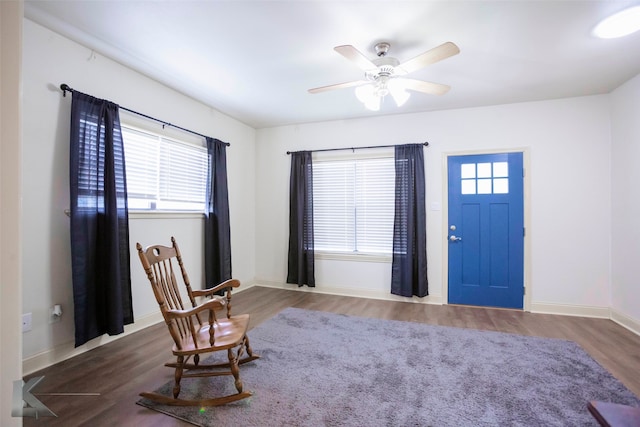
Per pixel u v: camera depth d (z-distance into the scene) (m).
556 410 1.73
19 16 0.68
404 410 1.74
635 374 2.12
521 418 1.67
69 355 2.36
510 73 2.85
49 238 2.26
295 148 4.59
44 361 2.22
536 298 3.54
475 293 3.76
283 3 1.93
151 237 3.08
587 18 2.04
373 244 4.21
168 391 1.93
